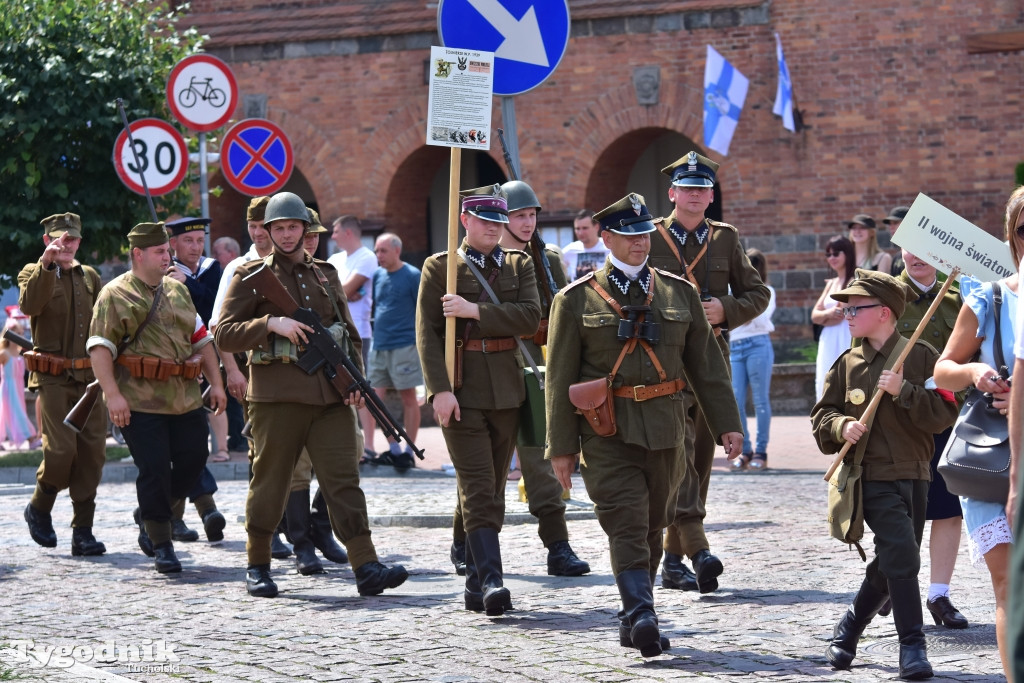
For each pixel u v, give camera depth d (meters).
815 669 8.51
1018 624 3.19
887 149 29.11
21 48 22.39
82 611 10.88
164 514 12.72
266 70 31.97
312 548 12.75
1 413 23.88
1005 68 28.56
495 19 13.20
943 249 8.86
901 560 8.33
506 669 8.59
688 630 9.67
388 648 9.28
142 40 23.36
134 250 12.95
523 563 12.64
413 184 32.09
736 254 11.60
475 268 10.76
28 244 22.53
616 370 9.02
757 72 29.62
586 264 19.38
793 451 21.05
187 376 12.93
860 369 8.73
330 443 11.34
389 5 31.55
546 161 30.70
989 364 7.63
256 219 14.39
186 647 9.47
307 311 11.26
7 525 15.90
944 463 7.54
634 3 30.12
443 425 10.55
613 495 9.00
